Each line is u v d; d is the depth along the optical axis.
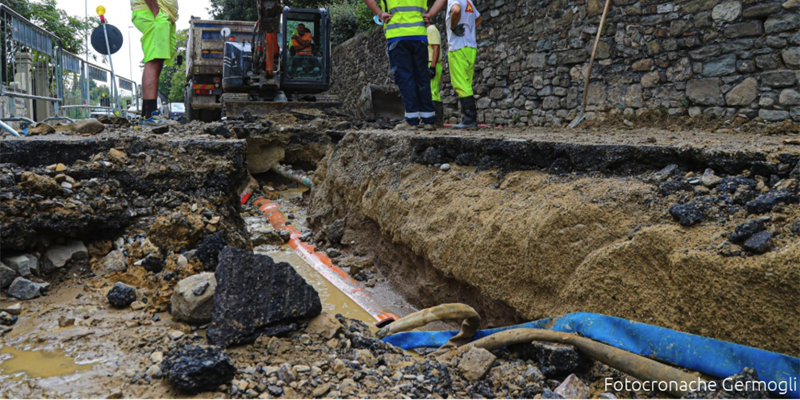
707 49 6.44
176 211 4.14
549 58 8.88
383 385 2.44
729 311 2.34
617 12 7.57
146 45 7.76
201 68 13.52
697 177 3.08
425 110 7.21
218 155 4.55
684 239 2.63
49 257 3.49
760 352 2.21
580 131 6.73
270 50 10.37
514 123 9.88
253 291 2.80
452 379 2.63
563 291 3.10
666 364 2.49
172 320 2.97
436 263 4.22
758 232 2.38
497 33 10.12
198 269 3.61
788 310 2.17
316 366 2.53
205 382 2.22
